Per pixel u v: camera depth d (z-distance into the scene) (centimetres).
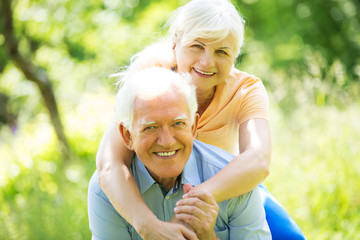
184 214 201
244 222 220
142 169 222
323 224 393
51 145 722
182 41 252
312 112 571
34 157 641
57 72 923
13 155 639
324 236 373
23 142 711
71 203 466
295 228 262
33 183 561
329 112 547
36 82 702
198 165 228
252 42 1172
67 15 816
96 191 226
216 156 232
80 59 920
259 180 222
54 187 558
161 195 221
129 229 227
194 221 200
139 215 205
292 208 408
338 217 399
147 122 196
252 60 1151
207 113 274
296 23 1220
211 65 248
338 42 1288
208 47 246
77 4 827
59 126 711
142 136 200
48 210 447
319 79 575
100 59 916
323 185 434
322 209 407
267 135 251
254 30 1214
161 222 202
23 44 834
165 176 204
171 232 199
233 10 249
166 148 198
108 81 959
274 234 257
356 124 518
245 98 271
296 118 592
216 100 272
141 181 222
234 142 288
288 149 531
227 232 223
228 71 254
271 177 455
